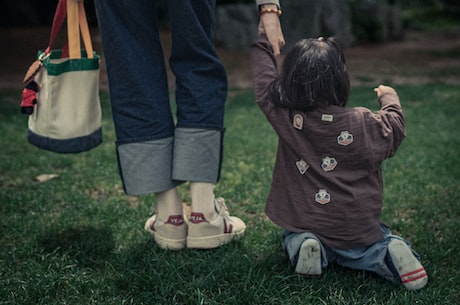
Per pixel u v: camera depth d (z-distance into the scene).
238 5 12.20
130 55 2.23
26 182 3.52
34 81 2.44
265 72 2.31
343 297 2.12
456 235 2.68
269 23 2.34
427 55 11.76
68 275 2.28
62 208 3.09
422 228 2.77
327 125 2.14
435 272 2.30
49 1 14.02
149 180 2.33
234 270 2.31
